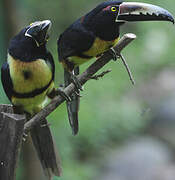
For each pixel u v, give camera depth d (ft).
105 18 21.12
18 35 21.04
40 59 20.97
